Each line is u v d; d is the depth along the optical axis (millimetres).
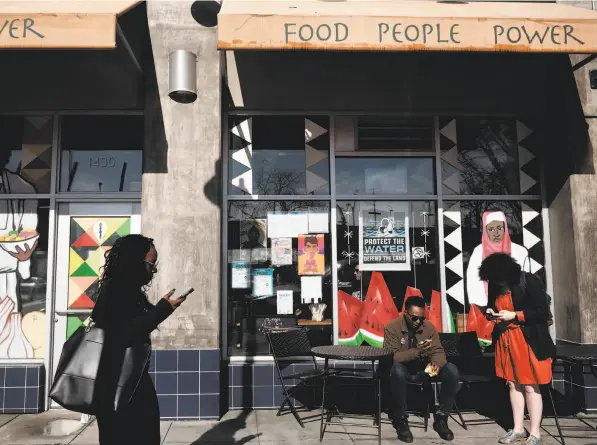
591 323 6016
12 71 6035
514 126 6750
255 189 6543
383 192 6621
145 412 3145
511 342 4820
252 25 4895
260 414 5883
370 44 4938
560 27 5070
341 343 6379
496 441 4992
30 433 5277
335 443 4918
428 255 6562
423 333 5285
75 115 6508
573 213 6156
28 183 6453
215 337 5758
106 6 5141
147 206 5879
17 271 6379
